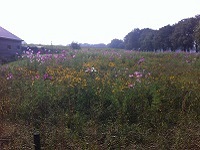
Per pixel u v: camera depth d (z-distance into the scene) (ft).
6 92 25.86
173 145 16.16
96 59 44.55
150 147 16.17
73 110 21.63
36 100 22.80
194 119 20.15
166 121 20.56
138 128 18.88
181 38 147.33
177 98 24.25
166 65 42.75
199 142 16.30
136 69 37.17
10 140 17.04
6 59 64.28
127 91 24.22
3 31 78.84
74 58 44.01
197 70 38.68
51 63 38.37
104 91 24.09
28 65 37.35
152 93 24.13
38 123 20.16
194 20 143.13
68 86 24.99
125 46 225.35
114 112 21.27
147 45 192.24
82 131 18.52
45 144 16.74
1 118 20.65
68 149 16.16
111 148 16.35
